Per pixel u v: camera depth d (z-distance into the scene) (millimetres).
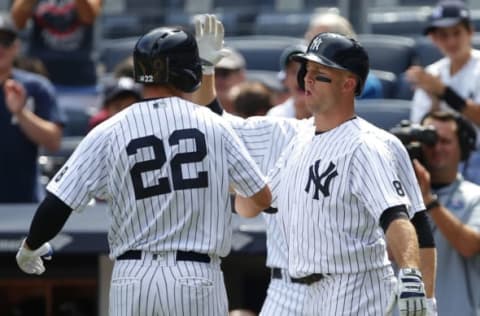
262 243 24250
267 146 19125
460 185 22500
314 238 16922
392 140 17062
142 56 17031
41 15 35906
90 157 16703
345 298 16812
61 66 35938
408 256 15734
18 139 28469
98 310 26484
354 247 16719
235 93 28641
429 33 28703
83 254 25906
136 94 28422
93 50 36219
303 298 18266
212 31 19188
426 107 27969
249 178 17016
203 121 16938
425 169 21500
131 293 16625
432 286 17312
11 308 27094
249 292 26859
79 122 34500
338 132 16938
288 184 17344
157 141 16719
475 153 26781
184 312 16578
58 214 16641
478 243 21547
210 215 16797
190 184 16656
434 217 21344
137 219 16719
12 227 24781
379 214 16188
